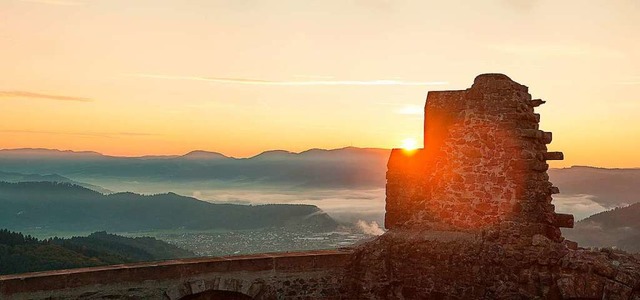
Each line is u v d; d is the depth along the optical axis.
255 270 13.70
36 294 11.34
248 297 13.66
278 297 13.91
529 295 12.16
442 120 14.01
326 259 14.47
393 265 14.02
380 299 14.03
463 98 13.70
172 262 13.05
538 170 12.84
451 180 13.73
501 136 13.02
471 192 13.36
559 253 12.09
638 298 11.21
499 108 13.11
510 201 12.77
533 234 12.57
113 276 12.21
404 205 14.52
